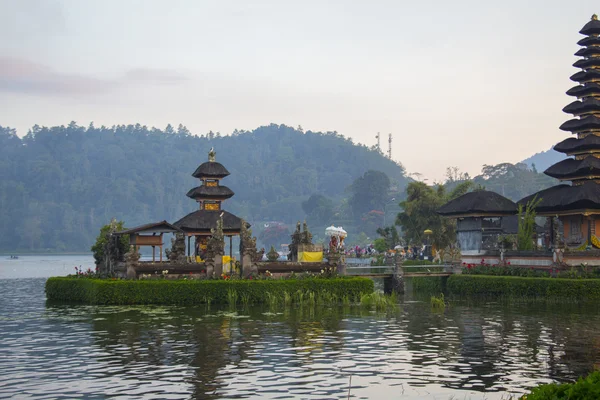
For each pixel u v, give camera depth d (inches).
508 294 1942.7
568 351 1047.6
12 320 1450.5
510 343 1125.1
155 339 1167.6
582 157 2402.8
